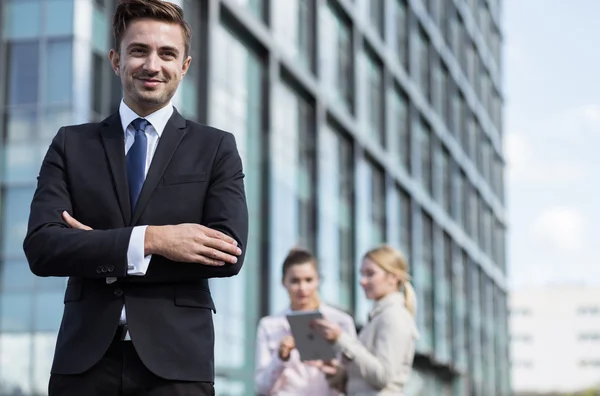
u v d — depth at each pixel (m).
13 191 18.31
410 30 39.16
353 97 31.75
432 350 40.25
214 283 21.70
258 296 24.19
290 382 8.23
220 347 21.66
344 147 31.12
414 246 37.84
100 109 19.02
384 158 34.50
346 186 31.06
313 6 29.03
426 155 41.62
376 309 7.46
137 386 3.47
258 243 24.48
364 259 7.55
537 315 152.25
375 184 34.03
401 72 37.72
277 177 25.64
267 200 24.83
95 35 19.05
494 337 56.72
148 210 3.59
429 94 42.34
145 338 3.45
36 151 18.25
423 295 39.66
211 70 21.88
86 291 3.54
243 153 24.00
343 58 31.50
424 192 40.84
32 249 3.51
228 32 23.66
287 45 26.89
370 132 33.72
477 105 54.00
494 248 58.16
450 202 45.41
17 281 18.02
